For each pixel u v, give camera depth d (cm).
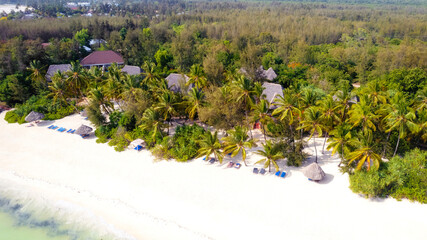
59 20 12762
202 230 2856
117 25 11600
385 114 3666
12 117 5562
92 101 4884
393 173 3189
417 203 3059
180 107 4822
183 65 7706
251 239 2733
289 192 3322
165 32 10956
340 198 3195
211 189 3422
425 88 4069
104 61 8119
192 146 4131
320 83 5766
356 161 3581
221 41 9581
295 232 2783
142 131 4556
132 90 4875
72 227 3008
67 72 5641
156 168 3891
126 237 2831
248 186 3450
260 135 4678
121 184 3591
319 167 3459
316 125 3500
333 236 2720
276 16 16125
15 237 2944
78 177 3769
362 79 6838
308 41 11481
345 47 9838
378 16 17438
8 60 6588
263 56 7856
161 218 3030
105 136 4719
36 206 3316
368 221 2873
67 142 4684
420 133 3744
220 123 4341
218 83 5794
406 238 2670
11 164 4109
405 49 7194
